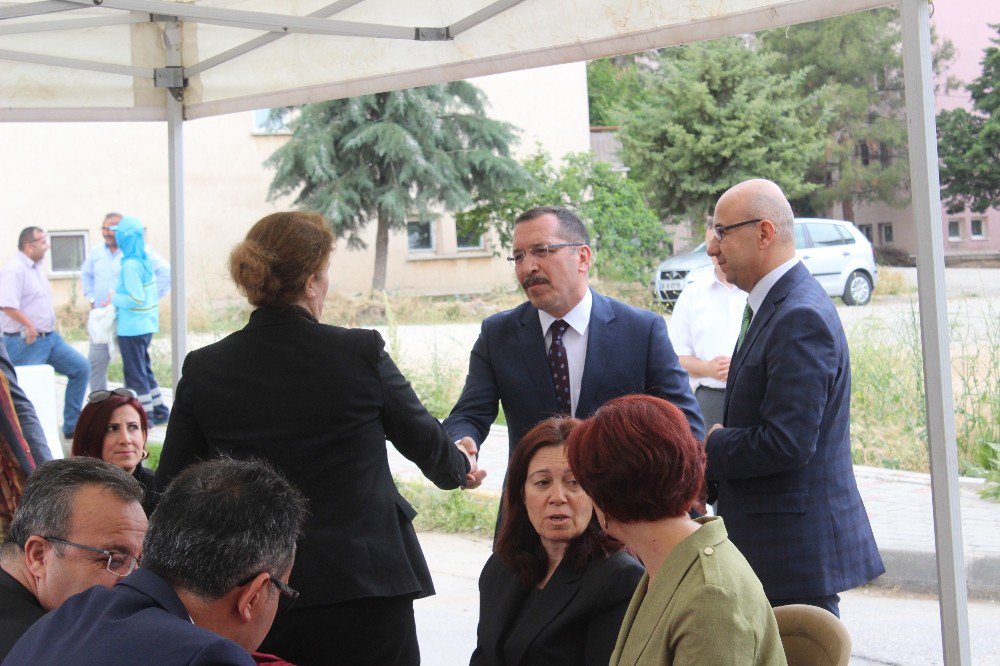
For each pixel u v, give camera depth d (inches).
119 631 62.9
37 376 256.1
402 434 106.3
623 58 1355.8
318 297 106.8
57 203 844.6
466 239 938.7
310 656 101.6
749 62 855.1
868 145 944.9
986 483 273.9
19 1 165.5
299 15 170.7
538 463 96.7
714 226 127.3
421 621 206.8
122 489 87.3
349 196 797.2
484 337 142.3
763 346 121.0
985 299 440.1
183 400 105.3
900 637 192.1
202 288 872.9
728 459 119.6
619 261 789.2
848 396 124.8
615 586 92.8
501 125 827.4
